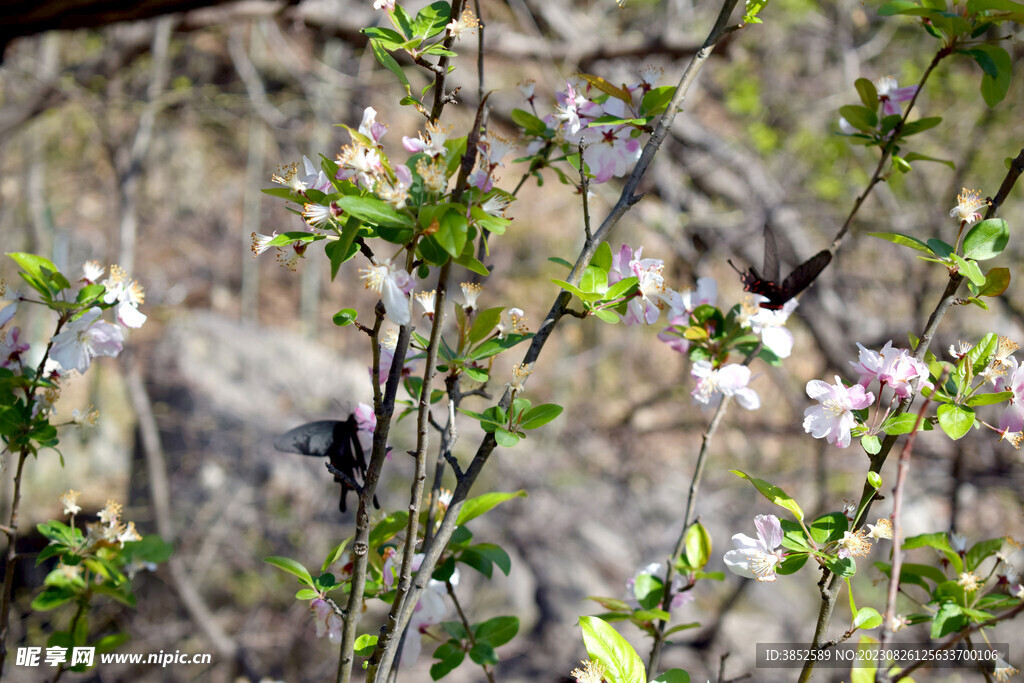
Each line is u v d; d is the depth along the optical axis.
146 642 6.34
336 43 7.68
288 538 7.70
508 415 1.46
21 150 8.39
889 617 1.09
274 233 1.35
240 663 6.20
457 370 1.57
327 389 9.45
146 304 10.09
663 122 1.60
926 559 3.48
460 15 1.43
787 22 6.72
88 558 1.94
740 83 6.68
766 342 1.79
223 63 9.58
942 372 1.60
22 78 7.34
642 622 2.00
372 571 1.81
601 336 9.34
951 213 1.57
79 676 5.90
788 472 6.60
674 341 1.89
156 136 11.88
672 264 7.55
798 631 6.71
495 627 1.93
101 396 8.72
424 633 1.88
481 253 1.65
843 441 1.49
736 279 8.07
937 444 5.52
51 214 8.60
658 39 5.80
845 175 6.62
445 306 1.26
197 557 7.34
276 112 8.03
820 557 1.42
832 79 7.31
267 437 8.40
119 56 6.84
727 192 6.70
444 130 1.30
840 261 6.84
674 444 8.15
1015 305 5.71
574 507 7.64
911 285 5.58
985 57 1.87
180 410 8.55
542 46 5.88
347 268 12.45
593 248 1.57
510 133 5.36
